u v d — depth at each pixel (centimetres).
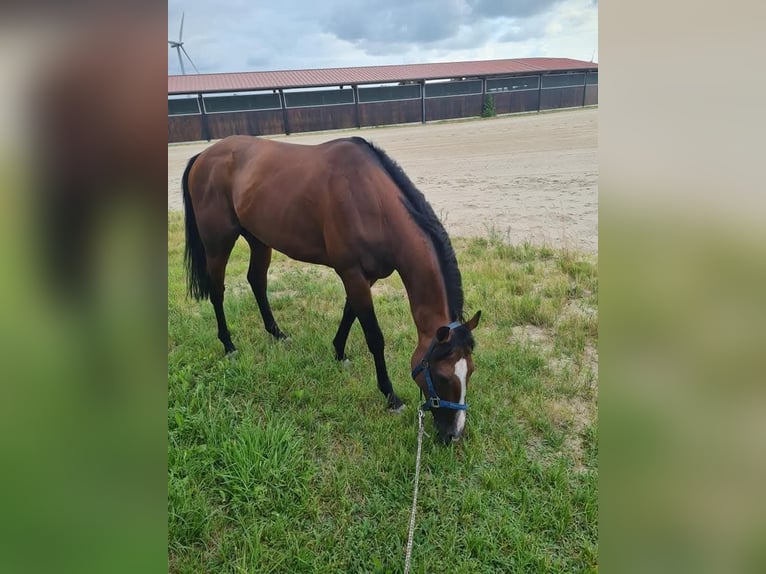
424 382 214
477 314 205
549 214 571
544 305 364
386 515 198
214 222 312
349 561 181
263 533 190
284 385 277
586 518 195
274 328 338
